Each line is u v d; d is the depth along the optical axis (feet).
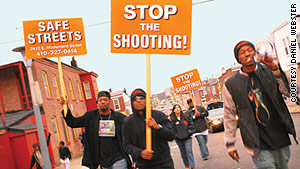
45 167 37.19
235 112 13.07
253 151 12.48
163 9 15.65
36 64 69.97
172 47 15.57
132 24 15.76
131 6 15.75
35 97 37.83
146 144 13.85
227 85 12.92
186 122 27.37
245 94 12.48
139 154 13.69
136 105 14.39
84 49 20.48
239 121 12.85
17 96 71.41
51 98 74.74
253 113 12.48
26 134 57.41
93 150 17.95
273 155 12.59
